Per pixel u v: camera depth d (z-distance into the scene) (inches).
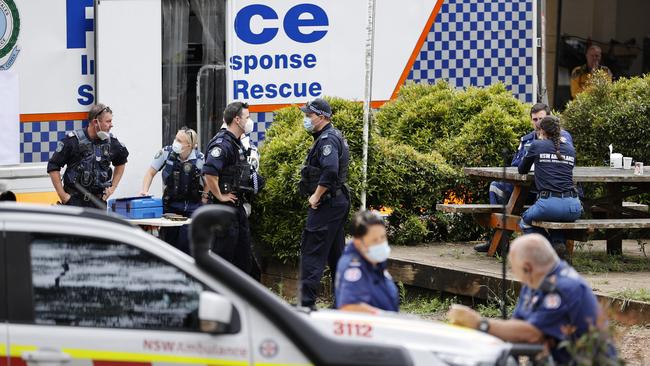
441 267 504.4
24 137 562.9
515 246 305.6
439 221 582.9
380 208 568.4
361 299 316.5
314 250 482.3
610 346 291.3
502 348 281.0
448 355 275.3
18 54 558.9
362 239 318.7
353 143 552.4
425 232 571.5
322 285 529.0
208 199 518.0
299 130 557.6
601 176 508.4
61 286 260.7
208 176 502.6
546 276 303.1
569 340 296.0
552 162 495.8
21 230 260.8
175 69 599.5
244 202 514.3
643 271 514.9
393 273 527.2
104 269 262.2
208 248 262.1
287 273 551.8
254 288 258.2
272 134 579.5
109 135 518.0
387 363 254.2
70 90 572.7
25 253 259.9
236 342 256.5
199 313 252.2
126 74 581.6
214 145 503.8
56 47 567.8
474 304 492.7
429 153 598.9
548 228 493.4
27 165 561.9
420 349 276.2
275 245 547.2
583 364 279.7
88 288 261.1
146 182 544.7
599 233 564.7
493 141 593.3
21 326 257.0
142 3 582.6
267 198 543.5
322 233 481.4
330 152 478.0
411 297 522.3
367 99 553.0
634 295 445.1
